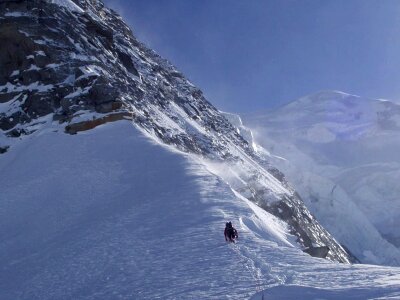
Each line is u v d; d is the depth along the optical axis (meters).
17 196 37.94
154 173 38.16
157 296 17.55
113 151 43.38
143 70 77.38
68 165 41.75
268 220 40.44
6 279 24.06
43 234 30.86
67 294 19.94
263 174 70.81
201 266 20.55
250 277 18.47
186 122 68.38
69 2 66.94
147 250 23.69
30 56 55.72
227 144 76.31
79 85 53.03
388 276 17.45
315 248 40.75
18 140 49.62
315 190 143.88
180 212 29.36
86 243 26.25
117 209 31.67
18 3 58.84
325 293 14.52
